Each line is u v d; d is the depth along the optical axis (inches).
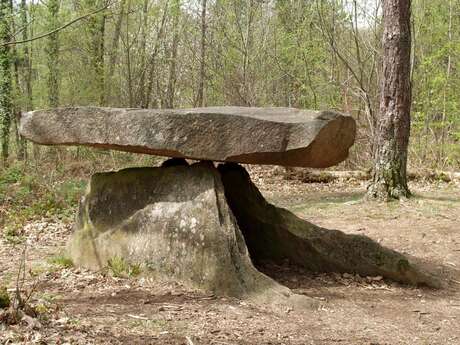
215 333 143.9
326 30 574.6
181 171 193.5
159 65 780.6
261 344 139.4
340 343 145.5
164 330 143.8
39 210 325.7
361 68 573.0
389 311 175.3
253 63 719.1
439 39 581.6
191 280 178.5
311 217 334.3
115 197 203.0
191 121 176.2
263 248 217.2
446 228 301.7
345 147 181.5
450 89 545.0
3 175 419.8
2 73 630.5
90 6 629.0
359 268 206.4
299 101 715.4
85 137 189.0
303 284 195.9
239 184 215.6
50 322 140.7
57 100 670.5
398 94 366.9
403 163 374.0
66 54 682.8
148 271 186.4
